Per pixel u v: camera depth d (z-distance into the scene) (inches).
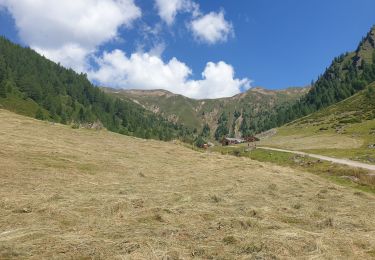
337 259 443.8
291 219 636.1
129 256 403.5
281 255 438.9
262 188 980.6
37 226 494.0
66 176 896.3
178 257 416.8
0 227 489.7
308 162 2372.0
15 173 842.2
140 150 1748.3
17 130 1742.1
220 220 566.9
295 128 6569.9
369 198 959.0
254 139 6161.4
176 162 1498.5
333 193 968.9
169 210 609.6
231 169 1401.3
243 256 429.7
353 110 6781.5
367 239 528.4
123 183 896.9
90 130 2407.7
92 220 541.6
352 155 2669.8
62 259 394.9
